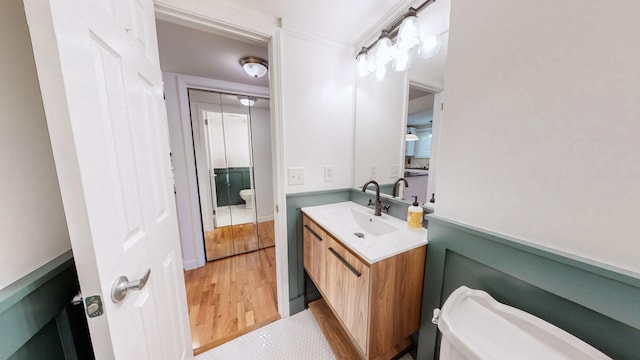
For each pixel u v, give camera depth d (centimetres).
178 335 100
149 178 78
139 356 63
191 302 169
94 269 47
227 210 256
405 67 120
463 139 77
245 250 262
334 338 133
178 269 104
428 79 111
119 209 57
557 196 57
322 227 120
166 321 86
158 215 84
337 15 123
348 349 126
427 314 97
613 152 48
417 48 116
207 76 206
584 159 52
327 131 155
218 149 241
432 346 97
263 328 143
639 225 46
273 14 122
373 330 86
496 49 66
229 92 225
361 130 159
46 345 55
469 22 72
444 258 88
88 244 46
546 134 57
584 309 55
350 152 167
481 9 69
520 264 64
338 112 158
